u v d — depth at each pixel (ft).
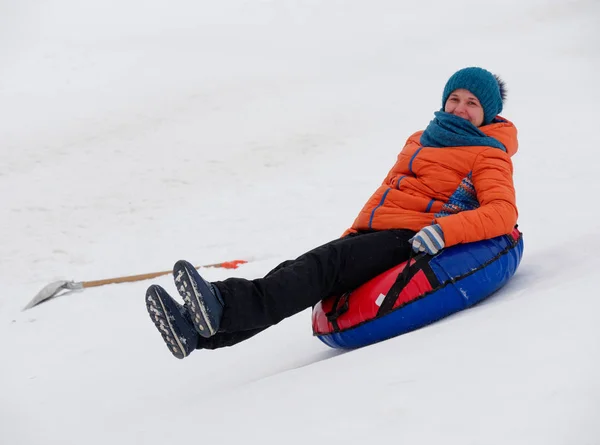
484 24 60.03
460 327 8.66
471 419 5.90
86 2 67.72
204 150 36.99
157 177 33.76
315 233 24.45
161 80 48.03
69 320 17.72
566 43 52.37
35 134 38.68
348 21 64.23
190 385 11.73
